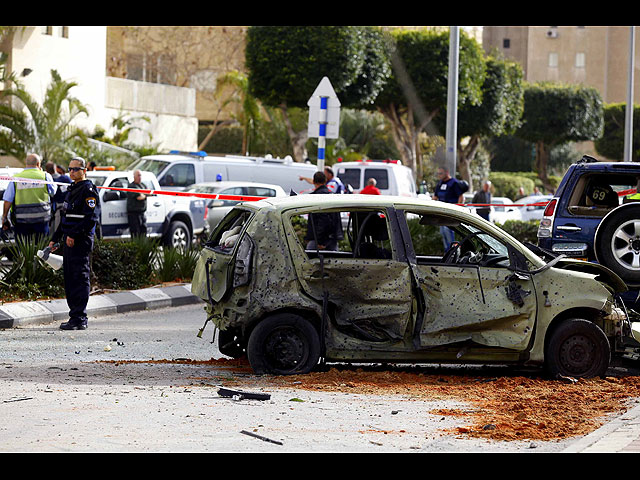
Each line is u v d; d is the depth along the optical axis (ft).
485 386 78.69
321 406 68.18
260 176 247.29
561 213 105.29
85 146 289.12
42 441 55.77
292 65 363.97
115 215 193.57
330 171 167.22
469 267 80.94
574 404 71.20
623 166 104.78
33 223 133.28
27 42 304.50
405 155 415.23
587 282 82.79
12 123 271.49
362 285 79.82
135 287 146.30
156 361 90.22
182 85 464.65
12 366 84.28
